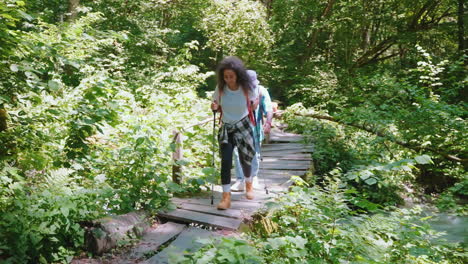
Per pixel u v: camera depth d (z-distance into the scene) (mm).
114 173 4469
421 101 6938
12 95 3541
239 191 4766
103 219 3258
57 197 3219
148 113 7348
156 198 4004
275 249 2627
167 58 14820
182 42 16750
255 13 13352
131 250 3145
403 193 7938
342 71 13758
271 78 15062
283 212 3707
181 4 14094
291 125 9383
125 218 3457
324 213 3258
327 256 2959
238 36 13273
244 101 3891
